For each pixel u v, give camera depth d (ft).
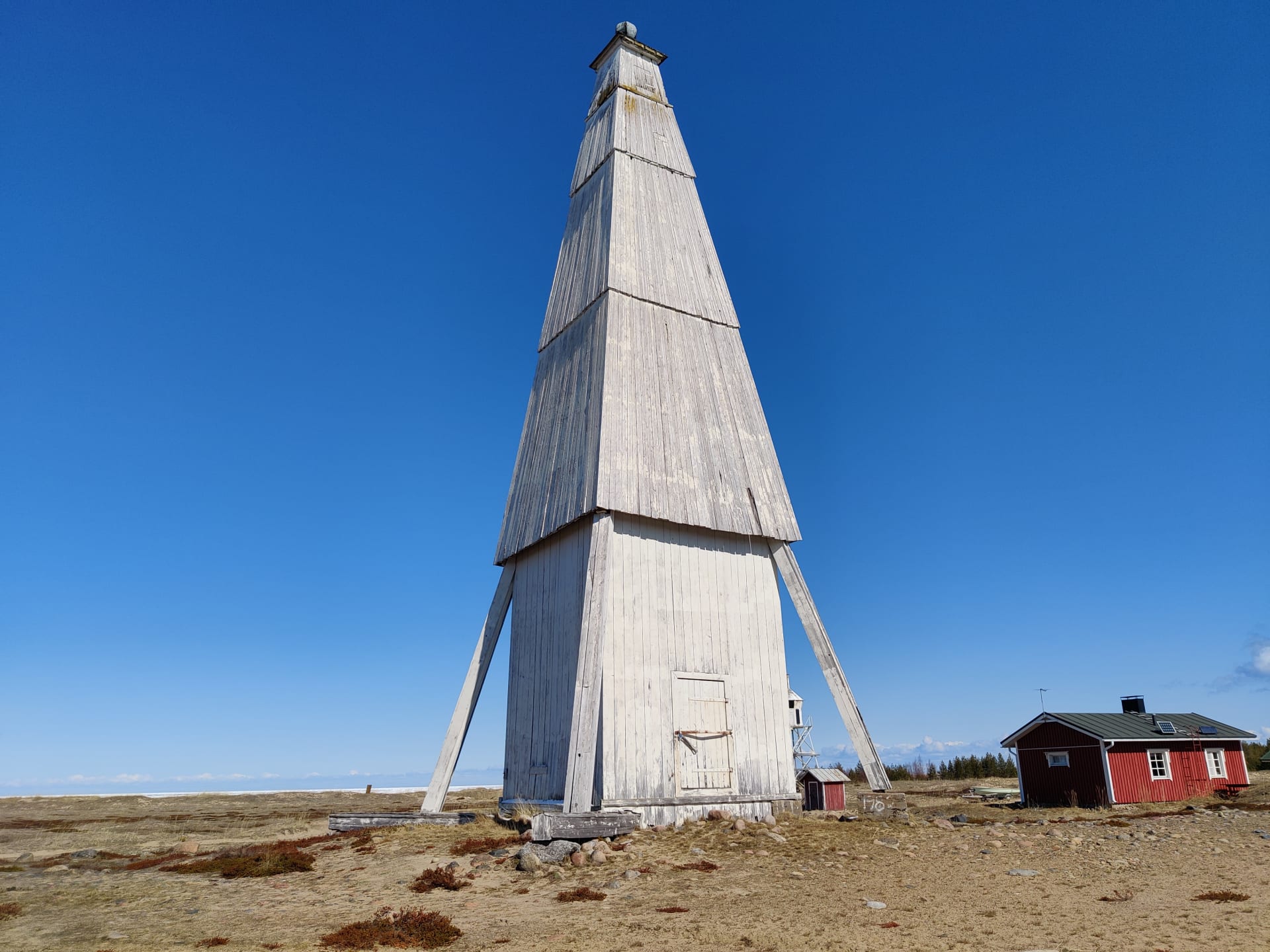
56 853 65.05
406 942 35.09
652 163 87.86
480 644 77.87
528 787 69.72
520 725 73.15
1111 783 103.71
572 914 39.75
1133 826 69.56
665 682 65.41
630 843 55.31
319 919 40.01
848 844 55.52
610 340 73.67
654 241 82.48
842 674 71.20
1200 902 39.63
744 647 70.54
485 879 48.34
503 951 33.37
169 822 97.91
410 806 129.29
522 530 76.89
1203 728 118.32
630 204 82.89
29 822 98.84
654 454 70.74
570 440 73.87
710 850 53.88
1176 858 51.78
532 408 84.74
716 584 70.79
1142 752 108.88
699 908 39.81
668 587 68.03
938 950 31.96
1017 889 43.01
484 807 107.65
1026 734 114.83
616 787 60.75
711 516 71.46
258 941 35.88
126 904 43.73
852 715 70.18
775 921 36.91
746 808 66.08
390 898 44.34
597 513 66.23
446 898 44.19
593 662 61.26
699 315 81.76
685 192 89.04
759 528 74.13
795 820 65.46
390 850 57.82
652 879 46.70
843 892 42.37
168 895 45.85
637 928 36.42
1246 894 41.47
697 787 64.39
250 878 50.80
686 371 77.41
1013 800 121.49
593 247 82.79
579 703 60.39
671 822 62.08
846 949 32.17
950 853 52.95
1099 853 53.16
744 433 78.38
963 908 38.75
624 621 64.85
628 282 77.87
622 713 62.64
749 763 67.56
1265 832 63.62
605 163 86.79
